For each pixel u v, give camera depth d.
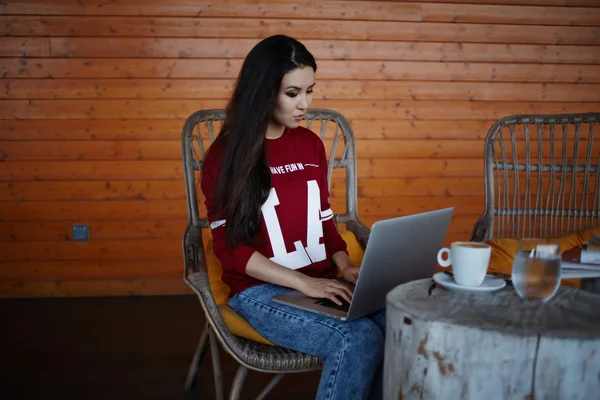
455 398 1.00
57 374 2.19
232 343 1.35
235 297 1.53
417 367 1.03
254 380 2.17
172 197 3.12
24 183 3.05
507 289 1.20
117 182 3.09
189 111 3.06
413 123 3.19
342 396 1.23
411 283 1.23
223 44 3.03
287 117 1.52
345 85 3.12
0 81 2.98
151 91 3.04
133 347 2.46
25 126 3.02
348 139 2.02
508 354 0.97
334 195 3.18
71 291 3.14
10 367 2.25
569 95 3.23
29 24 2.95
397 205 3.24
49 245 3.10
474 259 1.15
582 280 1.41
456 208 3.27
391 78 3.13
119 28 2.98
